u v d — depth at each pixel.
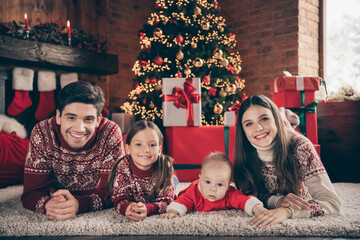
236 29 4.87
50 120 1.58
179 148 2.71
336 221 1.30
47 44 3.73
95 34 4.65
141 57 3.96
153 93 3.71
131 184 1.53
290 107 2.76
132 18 5.08
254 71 4.70
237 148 1.58
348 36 4.57
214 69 3.85
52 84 3.88
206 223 1.29
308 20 4.46
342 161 3.13
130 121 3.07
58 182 1.63
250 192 1.57
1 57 3.40
